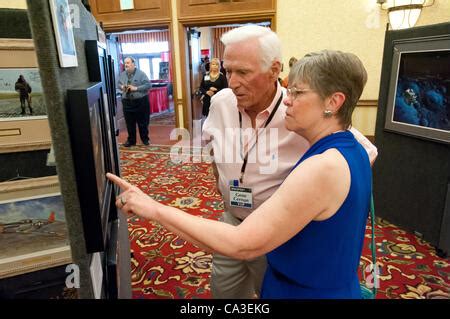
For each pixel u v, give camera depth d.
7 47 0.67
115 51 7.08
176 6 4.79
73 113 0.58
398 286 1.94
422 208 2.46
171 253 2.33
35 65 0.70
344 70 0.70
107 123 1.05
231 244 0.67
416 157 2.48
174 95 5.20
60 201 0.75
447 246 2.22
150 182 3.72
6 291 0.74
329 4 4.19
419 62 2.35
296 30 4.38
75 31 0.76
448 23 2.13
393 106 2.61
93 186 0.62
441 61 2.19
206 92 4.96
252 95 1.06
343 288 0.79
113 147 1.39
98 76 0.90
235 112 1.24
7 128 0.70
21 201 0.73
